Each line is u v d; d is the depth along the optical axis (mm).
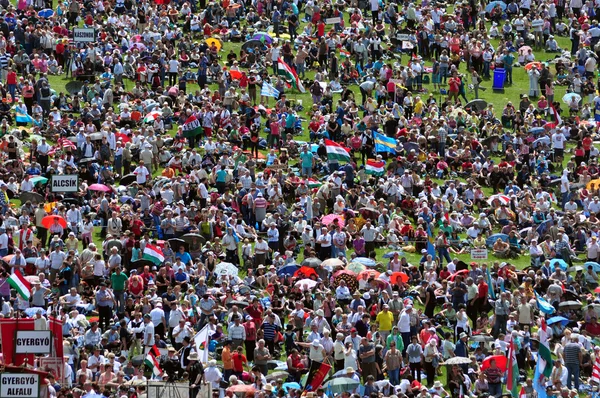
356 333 142125
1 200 171625
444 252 173125
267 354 139125
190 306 149750
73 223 170375
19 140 198000
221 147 198875
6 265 155250
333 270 164125
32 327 123438
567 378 142875
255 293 157125
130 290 150250
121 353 140375
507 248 181375
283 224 176625
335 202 186375
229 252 169375
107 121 199250
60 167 184125
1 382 111750
